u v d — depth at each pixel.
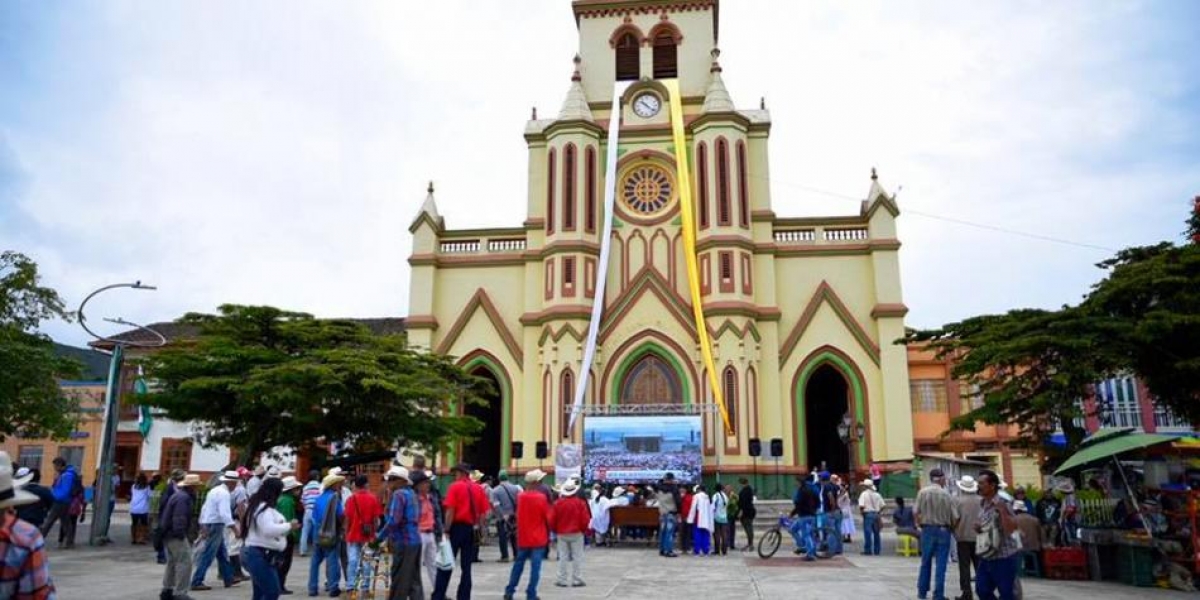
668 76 41.06
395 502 11.08
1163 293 18.80
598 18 41.62
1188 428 32.69
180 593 12.53
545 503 13.16
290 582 15.84
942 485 13.44
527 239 37.53
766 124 37.75
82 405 41.16
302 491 19.97
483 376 37.56
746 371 33.88
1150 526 15.73
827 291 35.78
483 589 14.86
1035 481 33.97
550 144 37.56
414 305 37.12
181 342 24.09
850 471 34.53
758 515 30.52
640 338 35.50
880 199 36.31
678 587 15.06
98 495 22.17
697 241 36.06
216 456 39.72
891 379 34.25
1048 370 20.56
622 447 30.66
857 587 15.02
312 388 22.36
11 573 4.94
